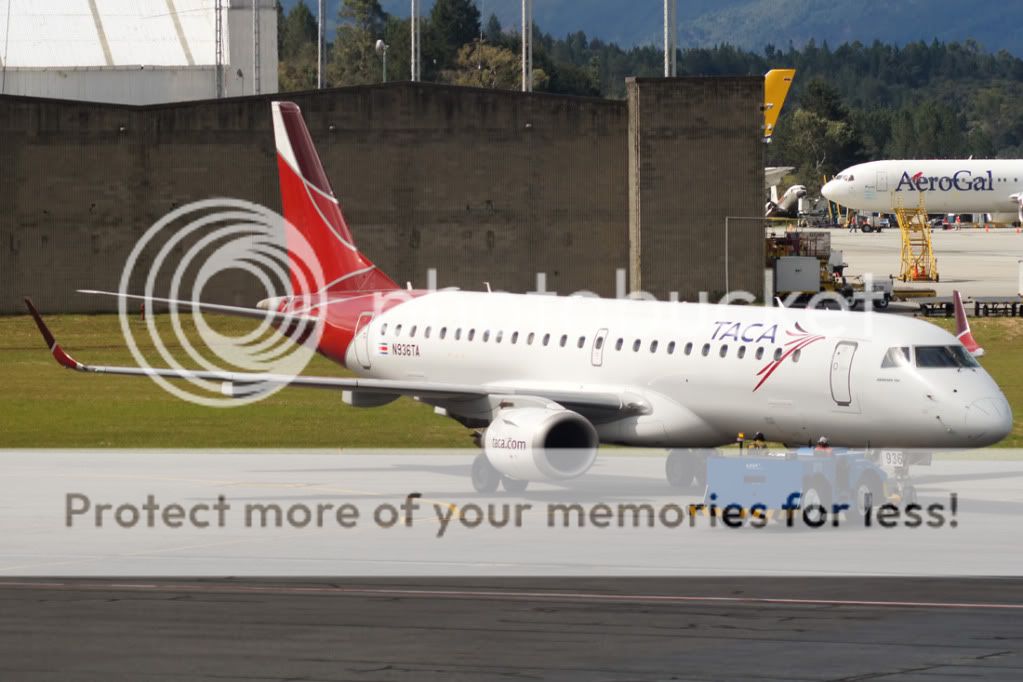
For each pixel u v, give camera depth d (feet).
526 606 220.64
